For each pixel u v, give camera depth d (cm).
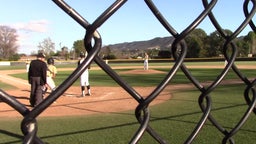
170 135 710
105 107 1116
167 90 1542
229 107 1031
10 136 735
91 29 149
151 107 1065
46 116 951
